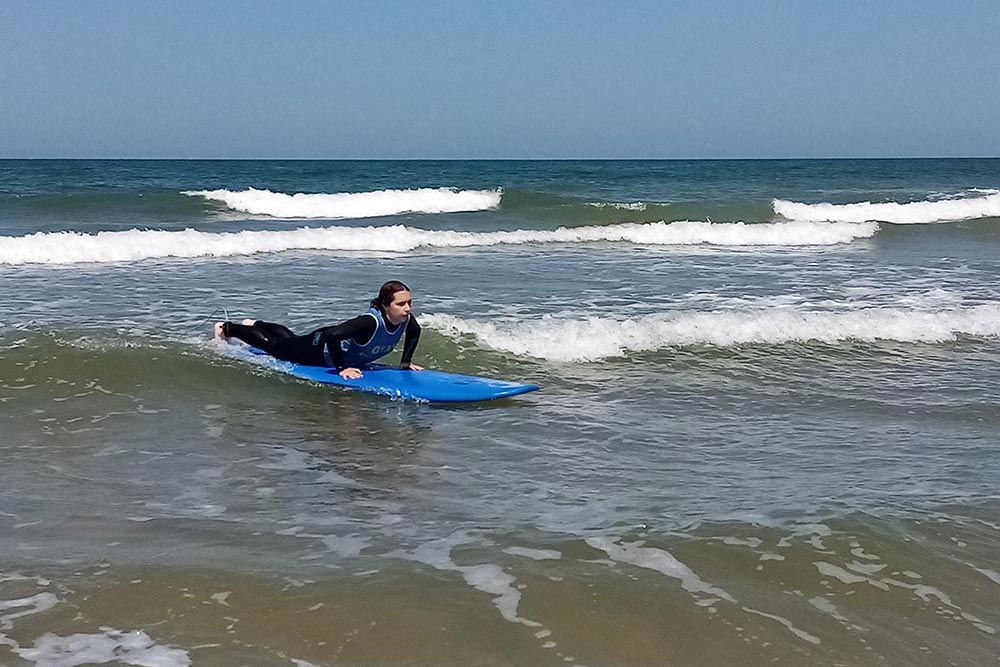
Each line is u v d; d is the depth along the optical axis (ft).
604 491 18.88
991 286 45.85
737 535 16.40
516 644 12.58
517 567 15.01
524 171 188.14
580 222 74.69
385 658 12.19
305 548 15.76
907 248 63.57
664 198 98.43
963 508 17.94
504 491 18.89
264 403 25.27
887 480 19.71
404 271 46.83
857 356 31.78
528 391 26.58
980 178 166.91
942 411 25.63
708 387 27.81
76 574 14.56
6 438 21.67
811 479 19.75
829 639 12.92
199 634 12.76
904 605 13.96
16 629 12.81
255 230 64.80
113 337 29.91
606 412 25.13
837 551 15.78
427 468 20.38
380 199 82.02
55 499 18.01
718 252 59.41
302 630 12.90
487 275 46.03
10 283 39.83
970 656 12.60
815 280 46.96
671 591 14.21
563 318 35.35
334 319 34.30
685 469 20.47
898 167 257.55
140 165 220.02
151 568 14.82
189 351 28.99
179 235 54.34
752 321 34.37
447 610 13.51
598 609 13.60
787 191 109.70
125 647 12.41
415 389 26.25
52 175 137.59
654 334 32.73
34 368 26.71
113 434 22.30
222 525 16.83
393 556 15.43
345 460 20.88
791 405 26.09
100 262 47.60
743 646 12.67
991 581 14.82
